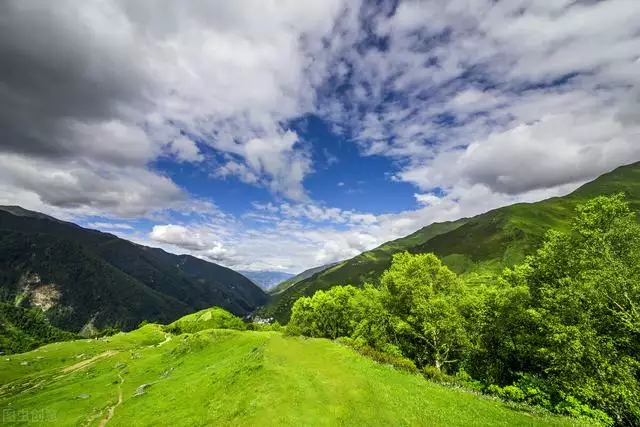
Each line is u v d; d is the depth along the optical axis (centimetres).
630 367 3453
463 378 5172
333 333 10275
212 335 11081
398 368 4775
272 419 3022
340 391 3606
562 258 4791
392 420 2925
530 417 3069
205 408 4262
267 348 6338
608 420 3225
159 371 9831
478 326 5762
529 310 4569
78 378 11581
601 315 3928
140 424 4725
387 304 6875
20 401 8938
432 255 6412
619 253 4150
